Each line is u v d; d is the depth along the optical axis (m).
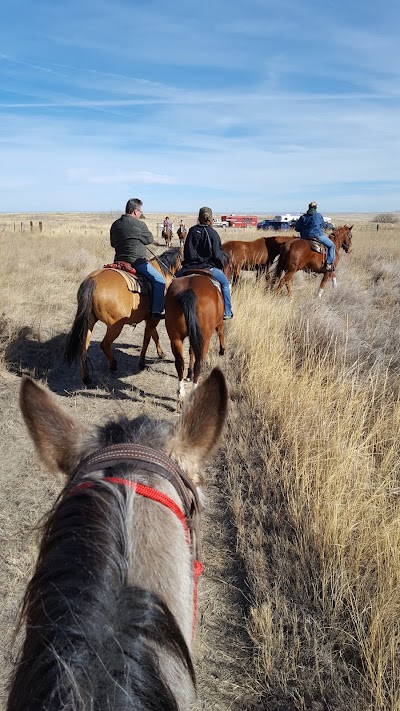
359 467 4.60
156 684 0.96
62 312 10.39
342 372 6.36
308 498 4.12
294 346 7.88
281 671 2.89
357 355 7.33
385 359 7.28
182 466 1.61
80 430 1.66
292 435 5.26
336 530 3.70
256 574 3.60
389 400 6.00
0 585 3.54
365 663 2.90
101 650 0.97
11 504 4.45
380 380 6.28
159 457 1.49
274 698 2.80
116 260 7.39
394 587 3.30
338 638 3.09
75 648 0.96
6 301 9.91
